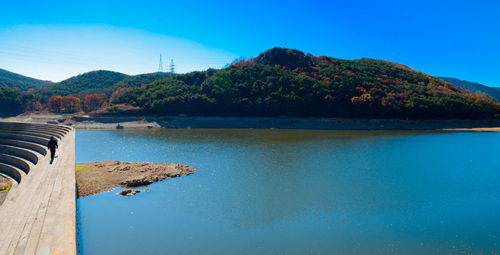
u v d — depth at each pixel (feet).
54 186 63.41
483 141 225.97
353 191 92.63
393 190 94.17
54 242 37.99
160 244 57.31
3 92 448.65
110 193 86.74
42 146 123.34
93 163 126.00
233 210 75.56
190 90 397.60
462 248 56.95
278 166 126.21
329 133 277.64
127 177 102.01
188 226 65.72
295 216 72.18
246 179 104.78
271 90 379.76
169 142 207.00
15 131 170.50
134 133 272.10
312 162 135.54
